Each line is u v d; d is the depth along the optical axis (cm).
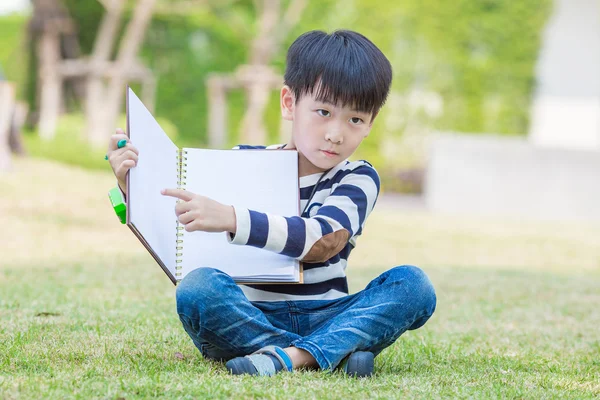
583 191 1279
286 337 282
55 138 1325
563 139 1559
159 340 344
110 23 1373
